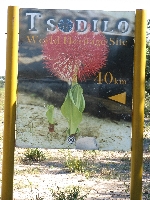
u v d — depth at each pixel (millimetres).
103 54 4133
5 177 4168
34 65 4168
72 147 4176
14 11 4125
